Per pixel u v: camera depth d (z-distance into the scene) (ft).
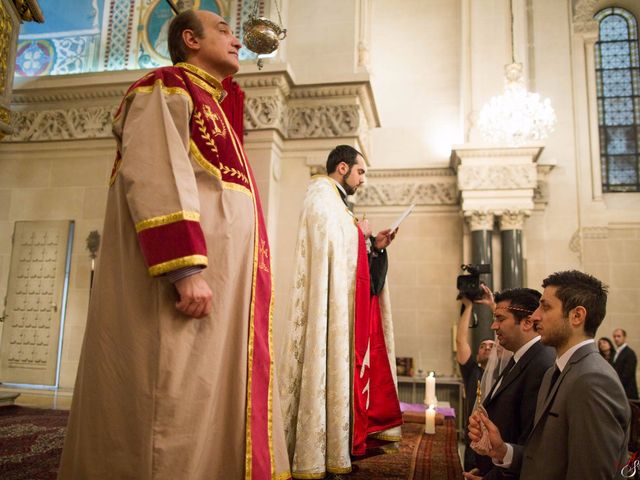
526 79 36.35
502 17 34.78
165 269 5.22
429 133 37.42
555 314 7.70
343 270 10.66
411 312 34.86
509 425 9.48
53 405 19.51
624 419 6.68
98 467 5.33
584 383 6.80
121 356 5.54
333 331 10.25
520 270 31.89
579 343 7.55
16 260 25.79
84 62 26.99
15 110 26.61
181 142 5.83
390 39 39.09
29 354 25.11
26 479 9.78
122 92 25.54
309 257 10.64
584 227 34.53
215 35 6.99
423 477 10.32
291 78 23.62
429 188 35.73
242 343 6.07
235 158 6.62
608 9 39.06
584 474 6.46
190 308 5.38
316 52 24.95
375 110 26.84
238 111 21.57
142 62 26.45
